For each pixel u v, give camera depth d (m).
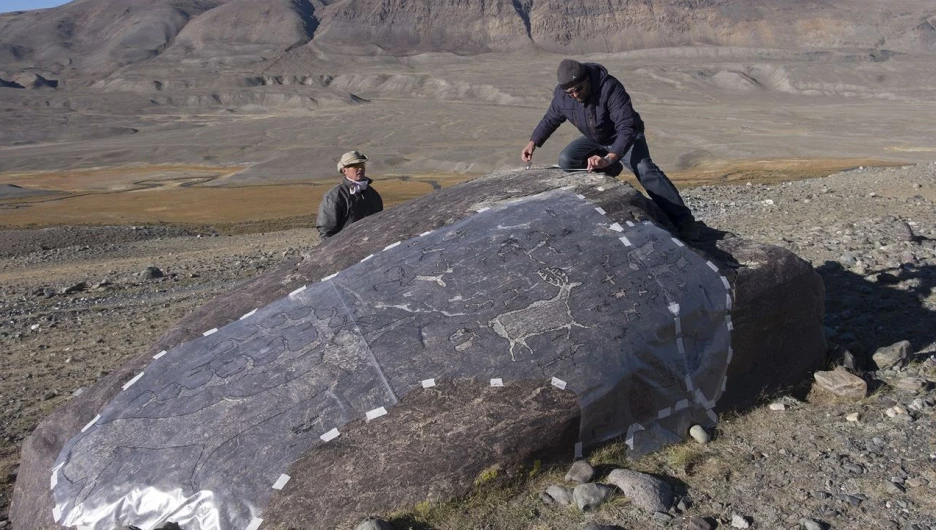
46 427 4.97
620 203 5.70
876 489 4.31
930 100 196.50
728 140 118.50
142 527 4.23
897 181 18.08
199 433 4.48
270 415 4.48
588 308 4.93
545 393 4.54
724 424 5.11
